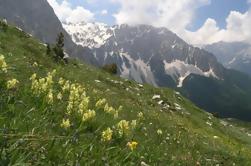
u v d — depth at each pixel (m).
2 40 34.25
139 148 13.04
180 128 31.06
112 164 8.12
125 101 32.41
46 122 9.48
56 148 7.14
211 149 24.39
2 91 9.71
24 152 5.74
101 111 15.73
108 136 9.01
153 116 30.11
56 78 25.67
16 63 23.05
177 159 16.20
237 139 54.25
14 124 7.30
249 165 24.25
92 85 33.97
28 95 10.62
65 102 13.41
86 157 7.69
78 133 9.41
